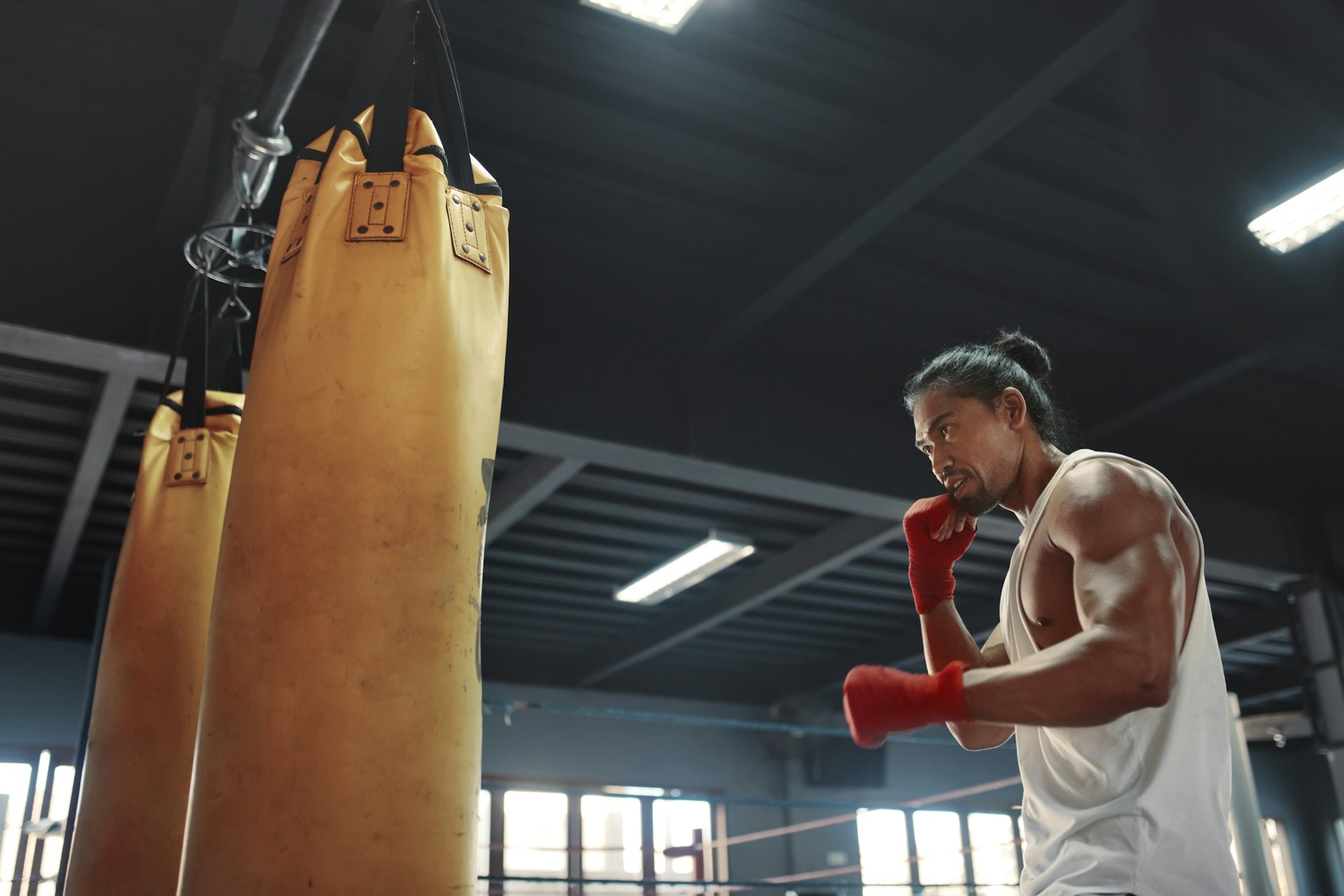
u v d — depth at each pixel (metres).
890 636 9.47
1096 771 1.21
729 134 4.29
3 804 7.26
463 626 1.19
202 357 2.59
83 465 5.43
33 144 4.07
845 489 5.61
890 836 10.66
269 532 1.17
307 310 1.28
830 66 3.97
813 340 5.59
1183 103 3.74
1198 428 6.64
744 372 5.59
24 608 7.86
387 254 1.32
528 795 9.43
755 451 5.41
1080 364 5.92
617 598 8.09
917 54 3.91
